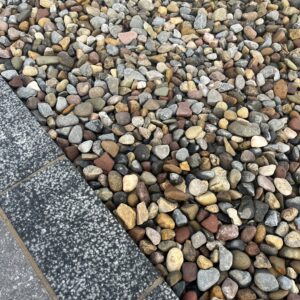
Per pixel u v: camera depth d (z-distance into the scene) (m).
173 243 1.22
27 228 1.21
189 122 1.48
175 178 1.33
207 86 1.60
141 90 1.58
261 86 1.62
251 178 1.35
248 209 1.28
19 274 1.14
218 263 1.20
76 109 1.48
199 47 1.73
